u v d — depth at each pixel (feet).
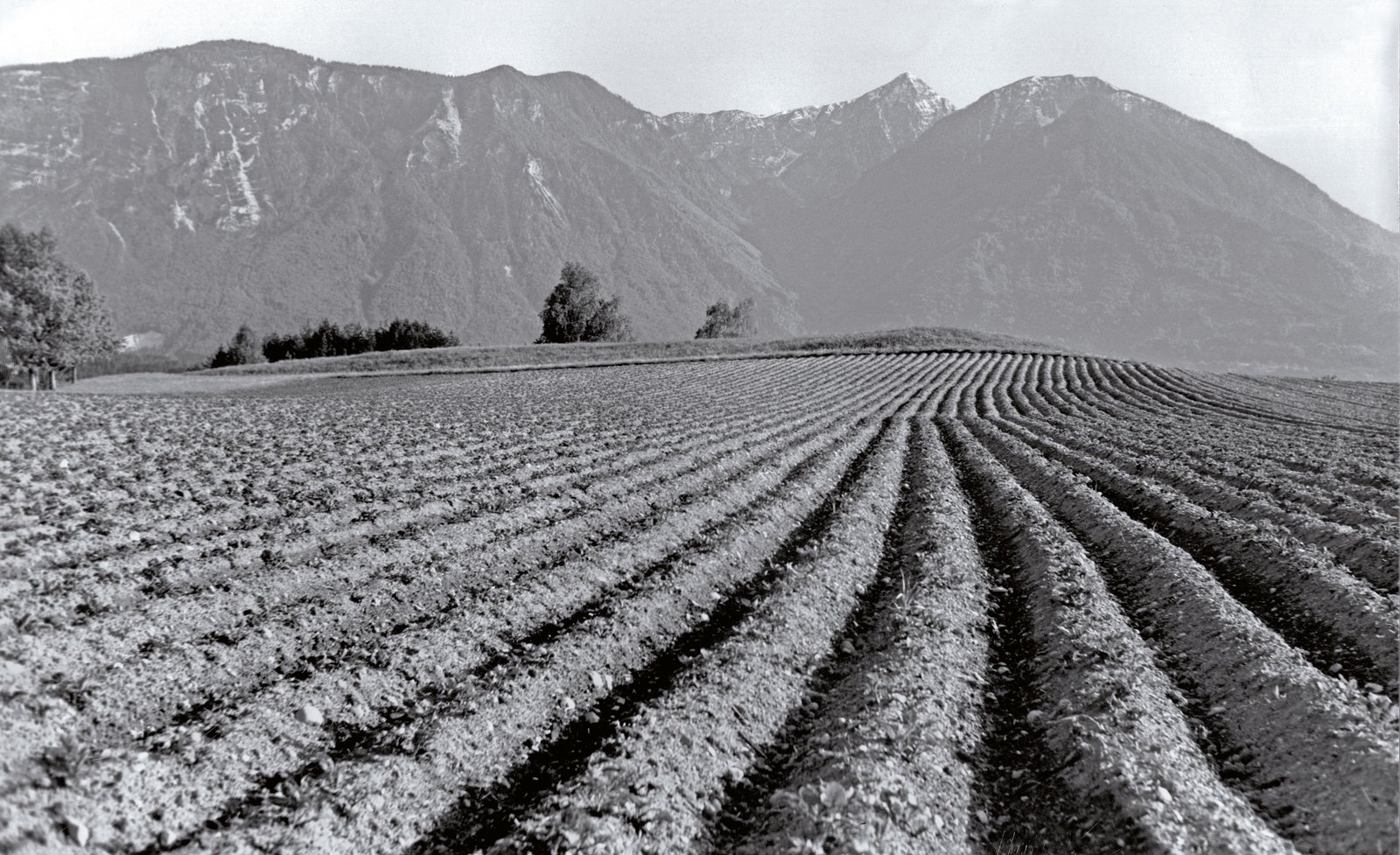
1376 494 54.03
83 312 181.68
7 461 47.70
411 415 90.12
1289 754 23.21
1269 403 150.10
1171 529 48.88
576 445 70.59
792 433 87.04
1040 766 23.88
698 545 42.57
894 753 22.81
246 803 20.08
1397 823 19.07
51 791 18.67
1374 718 23.86
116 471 48.42
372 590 32.65
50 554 32.04
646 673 28.91
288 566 34.12
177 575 31.71
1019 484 64.28
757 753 23.99
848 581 38.29
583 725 25.11
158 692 23.79
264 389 178.81
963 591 37.22
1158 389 168.45
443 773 21.65
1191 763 22.98
